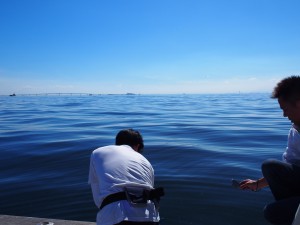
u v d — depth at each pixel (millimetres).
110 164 2646
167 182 6832
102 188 2555
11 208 5629
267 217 2232
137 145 3061
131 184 2521
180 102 64625
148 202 2502
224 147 11078
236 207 5430
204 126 18188
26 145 11562
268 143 12008
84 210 5473
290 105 2109
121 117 25484
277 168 2188
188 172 7668
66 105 52094
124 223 2338
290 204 2104
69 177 7395
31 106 48719
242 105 48938
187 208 5441
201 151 10289
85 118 24469
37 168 8312
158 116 26453
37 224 3725
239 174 7484
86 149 10648
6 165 8664
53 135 14273
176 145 11398
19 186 6762
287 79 2160
